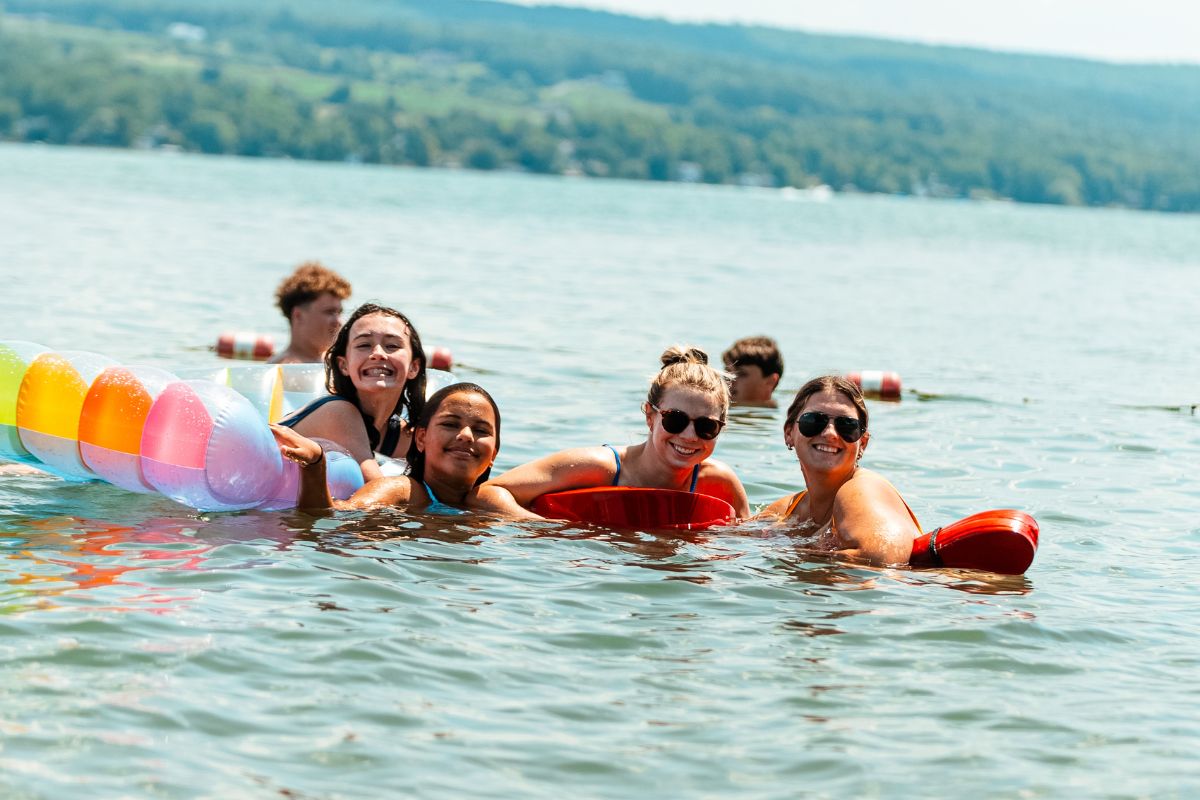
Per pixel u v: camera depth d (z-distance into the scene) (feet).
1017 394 77.66
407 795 23.75
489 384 69.72
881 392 74.23
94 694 26.76
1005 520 38.14
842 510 40.27
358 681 28.17
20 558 34.73
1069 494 50.78
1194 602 36.52
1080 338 113.60
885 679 29.76
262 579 34.12
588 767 25.05
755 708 27.94
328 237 184.24
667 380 42.63
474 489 43.04
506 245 190.90
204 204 246.06
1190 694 29.66
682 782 24.70
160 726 25.66
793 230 317.83
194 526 38.75
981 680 29.96
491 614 32.60
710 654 30.76
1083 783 25.22
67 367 41.68
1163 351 106.22
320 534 38.52
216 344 78.23
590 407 64.23
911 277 182.60
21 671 27.53
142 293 102.22
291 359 63.57
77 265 118.21
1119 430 65.98
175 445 39.50
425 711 27.02
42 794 23.07
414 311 102.12
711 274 163.32
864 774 25.22
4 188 247.29
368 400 45.68
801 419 40.91
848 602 34.78
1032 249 298.97
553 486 43.11
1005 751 26.43
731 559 38.42
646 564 37.45
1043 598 36.09
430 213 275.59
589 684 28.76
